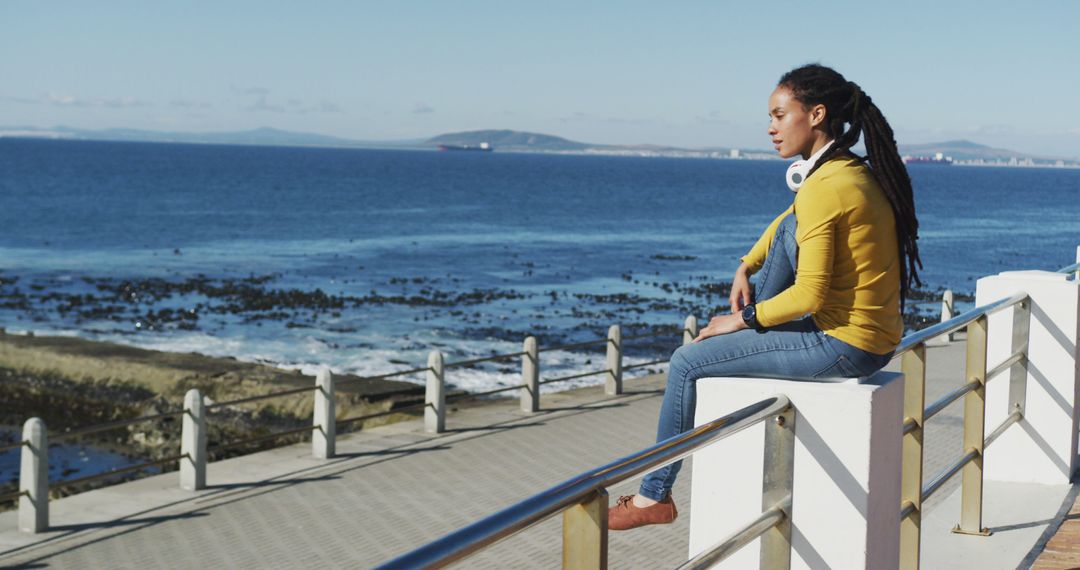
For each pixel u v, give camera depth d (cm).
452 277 4181
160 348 2591
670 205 10300
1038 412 565
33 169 14962
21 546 732
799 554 255
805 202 264
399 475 920
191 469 882
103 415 1827
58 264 4478
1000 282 565
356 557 695
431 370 1102
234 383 1719
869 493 248
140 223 6719
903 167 274
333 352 2528
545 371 2127
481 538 139
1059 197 14388
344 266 4538
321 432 995
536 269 4516
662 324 3008
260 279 4038
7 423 1853
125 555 707
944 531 496
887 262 265
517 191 12519
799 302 260
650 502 294
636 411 1217
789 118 284
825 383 258
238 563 685
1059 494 549
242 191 10819
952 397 409
